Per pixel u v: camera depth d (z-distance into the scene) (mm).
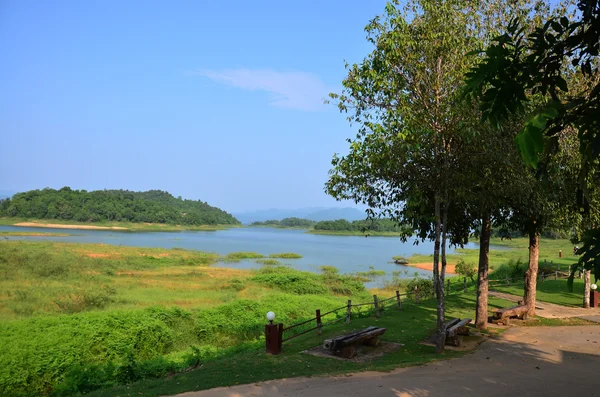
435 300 19562
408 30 10148
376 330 11352
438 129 10016
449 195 11008
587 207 2938
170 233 141125
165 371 10281
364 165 10367
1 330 13039
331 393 7230
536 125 2258
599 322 15297
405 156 9961
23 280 28656
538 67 3084
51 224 133000
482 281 13805
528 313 16000
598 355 10648
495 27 10867
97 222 145750
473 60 9320
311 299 23609
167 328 15531
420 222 12648
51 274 31719
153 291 26766
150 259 48031
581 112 2947
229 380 8227
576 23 2879
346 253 76812
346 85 10484
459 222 13680
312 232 188000
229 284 30406
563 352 10945
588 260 2465
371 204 11258
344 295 29516
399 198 11188
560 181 10352
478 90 3166
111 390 8133
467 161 10133
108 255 48031
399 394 7109
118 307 21547
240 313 18750
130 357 10719
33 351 11562
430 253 79125
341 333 12852
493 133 9055
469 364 9547
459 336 12625
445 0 10148
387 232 173875
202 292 27234
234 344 15969
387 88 10039
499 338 12500
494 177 10273
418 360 9914
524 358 10234
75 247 55438
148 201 183750
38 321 14266
